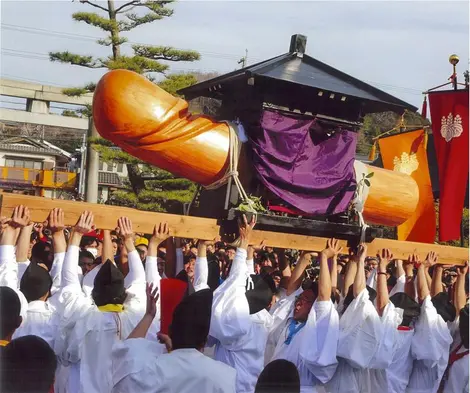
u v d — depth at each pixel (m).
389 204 6.75
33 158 33.91
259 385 4.64
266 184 5.91
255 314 6.06
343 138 6.36
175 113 5.77
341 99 6.23
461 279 7.19
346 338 6.10
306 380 6.00
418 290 6.89
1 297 4.66
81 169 27.58
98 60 19.12
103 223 5.50
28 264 5.95
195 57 18.92
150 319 4.36
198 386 3.87
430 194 8.40
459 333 7.18
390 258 6.58
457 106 8.25
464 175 8.23
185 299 4.07
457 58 8.64
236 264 5.74
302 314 6.16
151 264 5.62
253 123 6.05
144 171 22.03
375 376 6.39
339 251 6.29
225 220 5.90
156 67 18.48
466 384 7.11
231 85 6.30
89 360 5.44
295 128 6.04
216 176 5.94
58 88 33.59
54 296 5.55
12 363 4.09
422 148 8.62
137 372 3.90
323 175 6.19
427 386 6.96
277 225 5.90
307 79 6.09
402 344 6.73
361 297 6.15
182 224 5.76
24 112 34.34
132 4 18.69
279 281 7.74
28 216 5.27
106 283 5.37
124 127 5.57
